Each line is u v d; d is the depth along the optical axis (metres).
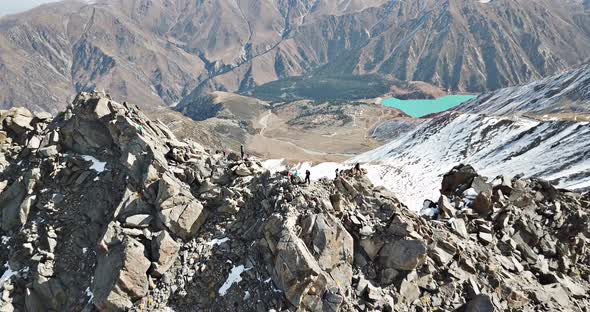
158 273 31.14
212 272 30.84
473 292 29.42
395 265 29.50
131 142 37.94
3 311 33.81
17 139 44.25
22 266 35.78
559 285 33.88
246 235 31.91
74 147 41.22
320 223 29.47
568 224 39.38
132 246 31.39
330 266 28.66
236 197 34.16
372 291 28.17
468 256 32.62
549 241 38.06
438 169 139.25
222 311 28.95
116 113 40.66
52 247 35.47
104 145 40.66
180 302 30.17
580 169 96.31
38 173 39.00
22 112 45.44
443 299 29.14
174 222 33.06
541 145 125.56
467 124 163.12
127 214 34.59
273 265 29.11
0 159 41.88
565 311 31.28
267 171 35.41
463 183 43.03
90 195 37.59
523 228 38.03
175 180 35.59
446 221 36.25
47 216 37.34
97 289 31.14
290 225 29.02
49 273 34.31
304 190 32.12
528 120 150.12
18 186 39.75
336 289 27.23
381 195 35.06
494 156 134.75
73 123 41.25
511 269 33.88
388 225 30.81
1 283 35.25
